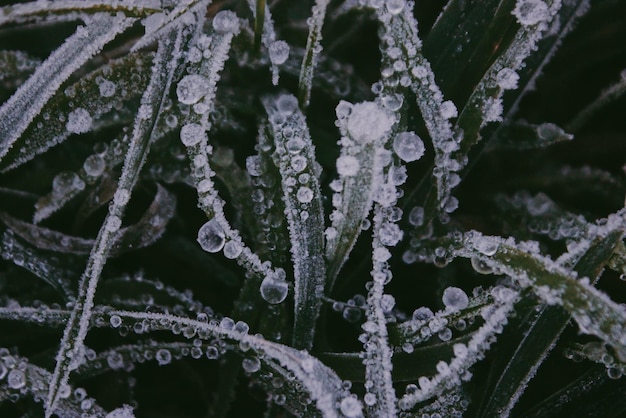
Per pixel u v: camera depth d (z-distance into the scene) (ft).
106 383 0.74
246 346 0.70
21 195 0.75
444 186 0.73
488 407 0.70
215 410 0.74
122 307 0.73
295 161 0.71
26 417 0.73
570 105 0.78
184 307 0.74
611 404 0.72
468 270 0.75
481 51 0.74
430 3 0.78
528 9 0.72
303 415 0.71
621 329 0.67
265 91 0.75
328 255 0.72
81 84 0.73
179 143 0.75
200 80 0.71
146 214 0.74
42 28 0.76
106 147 0.75
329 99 0.76
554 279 0.68
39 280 0.75
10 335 0.74
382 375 0.69
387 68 0.73
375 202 0.73
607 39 0.77
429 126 0.73
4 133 0.72
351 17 0.78
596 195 0.76
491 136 0.75
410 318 0.75
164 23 0.72
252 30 0.75
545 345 0.70
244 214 0.74
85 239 0.75
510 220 0.75
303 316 0.72
